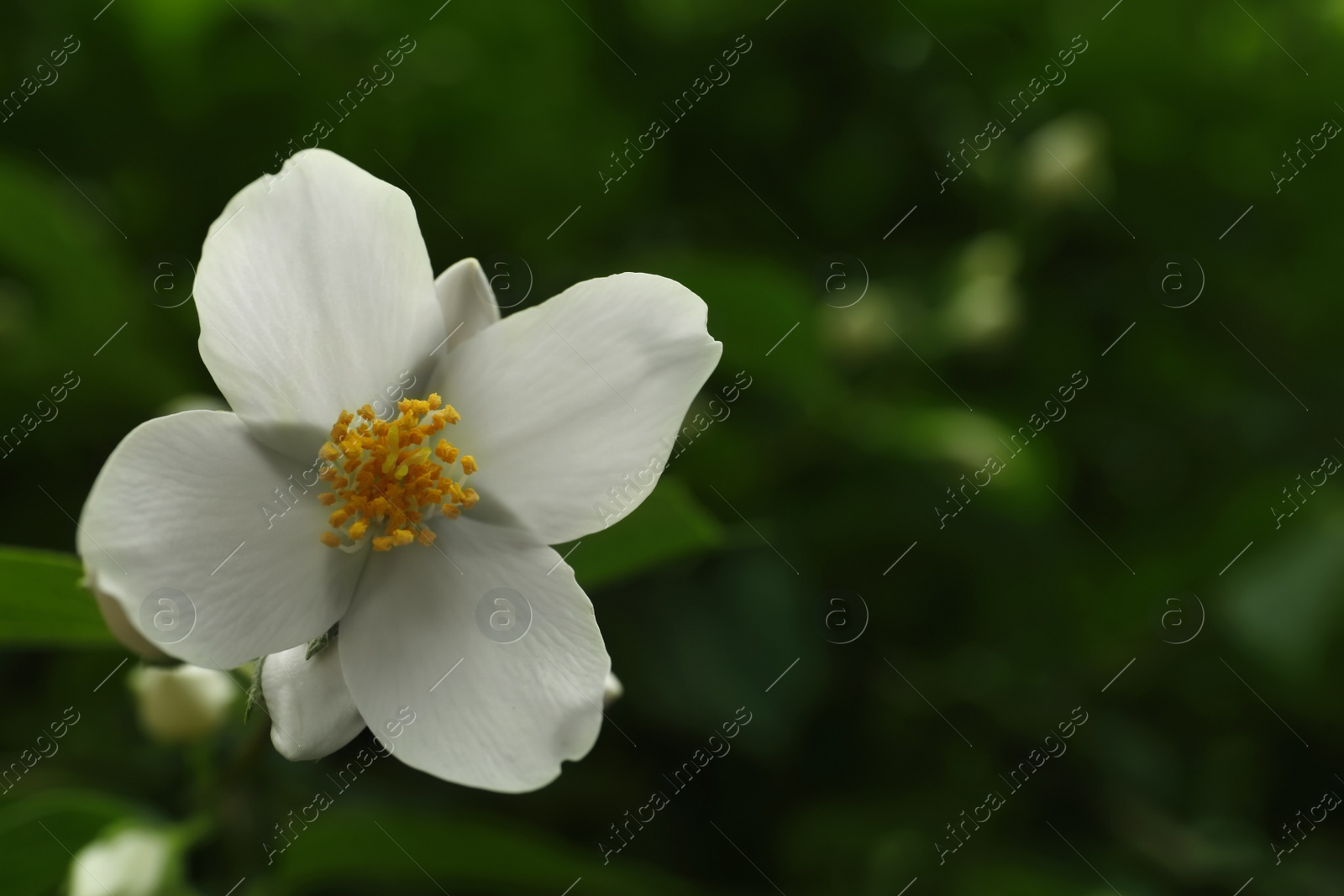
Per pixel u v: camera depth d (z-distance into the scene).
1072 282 0.28
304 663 0.20
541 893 0.23
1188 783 0.26
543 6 0.26
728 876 0.24
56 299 0.25
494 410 0.20
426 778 0.24
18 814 0.22
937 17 0.26
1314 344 0.28
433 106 0.25
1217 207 0.28
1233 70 0.27
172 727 0.22
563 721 0.20
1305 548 0.25
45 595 0.21
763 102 0.26
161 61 0.25
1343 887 0.25
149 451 0.19
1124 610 0.26
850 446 0.26
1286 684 0.26
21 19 0.25
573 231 0.26
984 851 0.25
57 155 0.25
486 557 0.20
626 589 0.25
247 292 0.20
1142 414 0.27
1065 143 0.26
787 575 0.25
